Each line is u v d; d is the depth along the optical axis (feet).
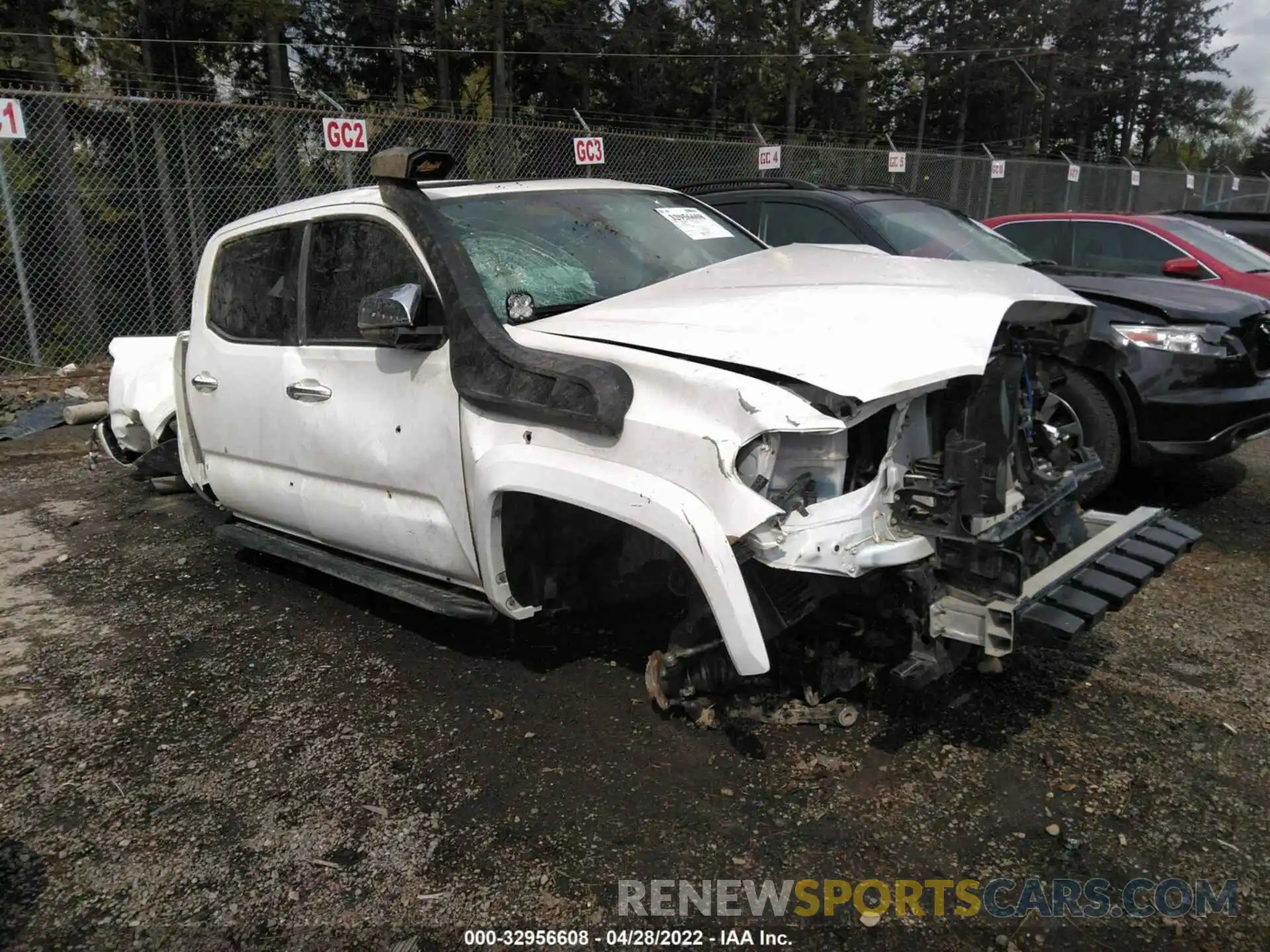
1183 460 16.37
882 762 9.56
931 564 8.49
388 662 12.19
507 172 39.04
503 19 75.61
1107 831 8.55
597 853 8.41
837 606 9.18
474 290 10.13
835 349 8.21
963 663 10.24
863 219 20.16
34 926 7.83
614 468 8.59
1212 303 16.49
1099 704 10.68
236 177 37.99
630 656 11.87
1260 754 9.68
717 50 88.53
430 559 11.05
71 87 53.16
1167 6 157.79
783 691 9.98
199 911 7.94
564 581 10.72
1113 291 17.16
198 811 9.29
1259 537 16.14
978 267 11.37
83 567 16.16
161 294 38.34
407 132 38.52
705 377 8.13
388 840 8.70
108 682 12.00
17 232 31.86
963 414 8.75
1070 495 10.47
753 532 7.82
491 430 9.75
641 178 40.34
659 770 9.54
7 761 10.28
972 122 133.18
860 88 100.07
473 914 7.78
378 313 9.94
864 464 8.46
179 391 15.51
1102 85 152.35
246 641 13.05
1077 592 9.29
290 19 62.59
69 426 27.25
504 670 11.76
